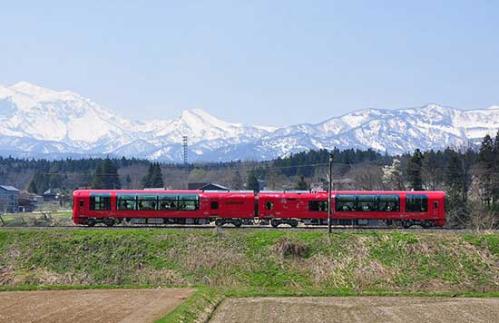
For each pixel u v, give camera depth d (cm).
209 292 4656
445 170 10594
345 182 13538
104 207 7038
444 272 5581
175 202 7038
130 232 6222
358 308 4184
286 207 6981
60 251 5931
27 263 5794
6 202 14975
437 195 6950
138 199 7038
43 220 9275
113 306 4059
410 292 4938
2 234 6203
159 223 7281
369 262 5744
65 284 5325
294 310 4091
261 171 19762
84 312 3825
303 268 5722
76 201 7050
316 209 6962
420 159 10688
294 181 16988
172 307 4000
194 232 6238
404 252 5859
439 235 6097
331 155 6419
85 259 5834
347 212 6956
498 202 9119
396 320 3741
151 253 5922
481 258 5738
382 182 12088
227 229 6369
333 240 6059
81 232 6244
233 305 4312
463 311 4072
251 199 7025
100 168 15312
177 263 5791
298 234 6191
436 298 4684
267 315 3900
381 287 5369
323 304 4356
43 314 3759
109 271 5666
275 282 5522
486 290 5203
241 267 5725
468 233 6169
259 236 6150
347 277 5562
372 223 7056
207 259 5812
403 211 6931
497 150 10038
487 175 9431
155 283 5453
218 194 7044
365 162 17900
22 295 4619
